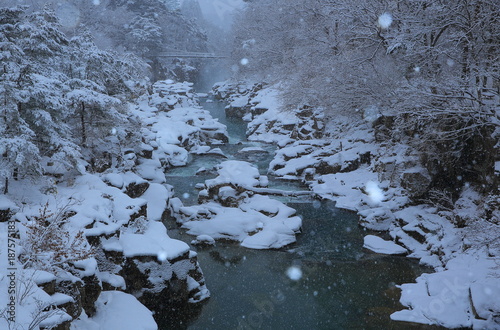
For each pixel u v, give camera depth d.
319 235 18.89
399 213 19.12
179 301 13.12
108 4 98.94
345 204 21.91
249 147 34.69
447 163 19.00
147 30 89.31
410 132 22.94
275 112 41.94
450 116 19.31
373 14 27.67
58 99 16.11
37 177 14.80
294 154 28.75
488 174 17.16
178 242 13.85
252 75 64.12
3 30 17.67
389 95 25.91
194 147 34.38
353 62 29.22
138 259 12.62
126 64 28.22
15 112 14.20
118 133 23.69
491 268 12.24
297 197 23.47
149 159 25.97
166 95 47.59
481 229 13.16
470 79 19.73
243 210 20.81
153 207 20.47
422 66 24.09
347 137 28.72
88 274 10.29
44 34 18.50
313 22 39.62
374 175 23.86
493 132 17.02
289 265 16.12
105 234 12.34
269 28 54.22
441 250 15.60
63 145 16.31
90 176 17.23
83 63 25.00
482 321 11.26
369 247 17.44
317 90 33.62
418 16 23.97
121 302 11.21
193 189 24.67
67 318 6.95
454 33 21.45
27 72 15.27
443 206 18.38
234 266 16.11
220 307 13.21
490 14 20.14
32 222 10.64
